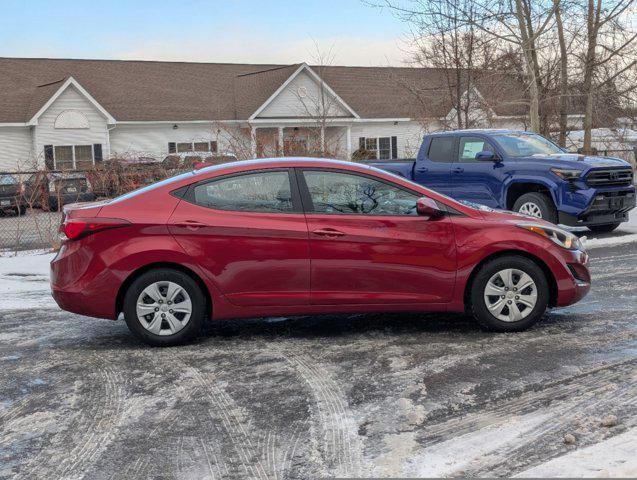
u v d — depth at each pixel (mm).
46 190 14688
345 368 5887
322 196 6719
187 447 4465
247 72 40125
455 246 6695
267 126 35906
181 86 37656
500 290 6781
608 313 7457
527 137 14039
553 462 3910
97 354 6531
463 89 19625
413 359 6062
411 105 33062
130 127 34938
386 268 6648
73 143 33344
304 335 6965
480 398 5094
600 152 23359
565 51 19031
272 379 5680
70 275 6551
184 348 6617
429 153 14484
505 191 13242
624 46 17859
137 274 6617
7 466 4277
